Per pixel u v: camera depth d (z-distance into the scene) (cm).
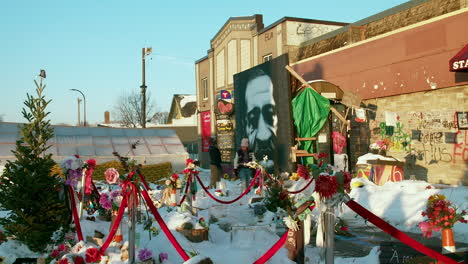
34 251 672
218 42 2841
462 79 1267
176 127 5959
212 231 825
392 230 511
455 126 1307
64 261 575
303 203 593
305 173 602
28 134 696
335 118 1625
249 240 720
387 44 1537
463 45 1269
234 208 1034
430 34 1373
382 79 1557
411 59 1441
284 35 2166
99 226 763
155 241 709
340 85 1764
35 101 705
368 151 1625
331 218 530
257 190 1229
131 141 1975
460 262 506
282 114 1667
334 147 1597
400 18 1691
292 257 616
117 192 703
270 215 911
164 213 938
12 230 668
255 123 1892
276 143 1712
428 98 1400
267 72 1783
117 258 622
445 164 1338
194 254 629
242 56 2559
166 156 1981
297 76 1619
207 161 3005
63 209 700
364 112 1561
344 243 764
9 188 682
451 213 530
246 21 2523
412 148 1454
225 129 2328
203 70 3117
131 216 602
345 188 539
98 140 1905
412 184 1091
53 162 711
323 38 2000
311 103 1591
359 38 1823
